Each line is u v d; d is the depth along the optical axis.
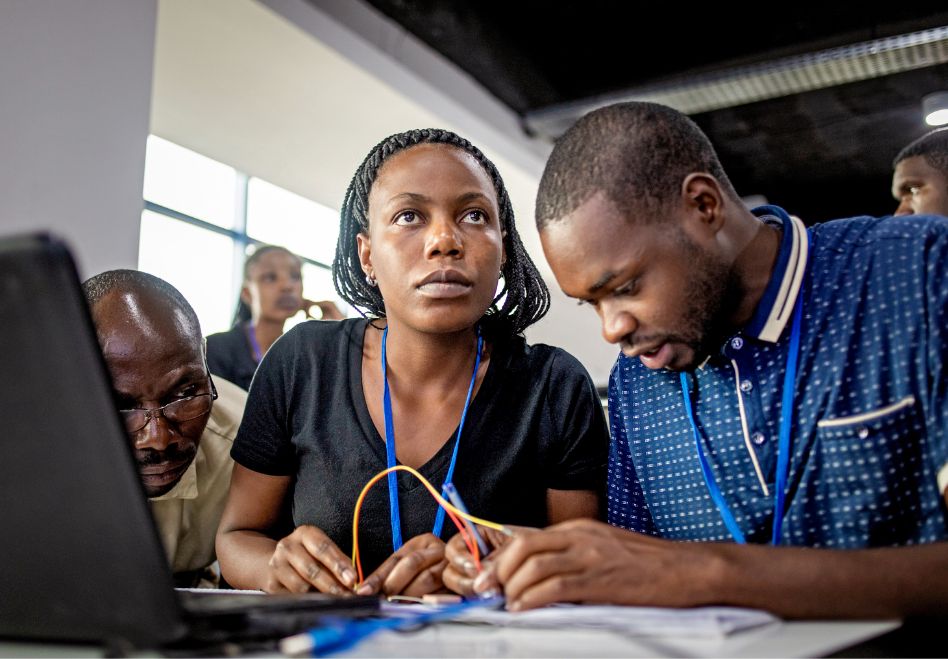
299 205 5.34
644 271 0.83
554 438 1.13
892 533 0.87
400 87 3.88
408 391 1.14
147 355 1.12
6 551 0.51
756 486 0.96
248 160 4.81
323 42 3.50
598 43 3.94
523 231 1.83
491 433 1.11
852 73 3.79
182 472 1.21
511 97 4.57
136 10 2.35
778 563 0.67
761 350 0.96
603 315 0.87
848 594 0.66
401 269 1.05
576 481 1.14
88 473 0.48
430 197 1.06
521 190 4.91
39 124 2.06
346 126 4.30
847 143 4.83
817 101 4.34
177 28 3.39
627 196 0.83
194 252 4.73
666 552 0.69
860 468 0.88
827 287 0.94
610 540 0.70
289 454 1.18
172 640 0.50
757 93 4.03
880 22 3.59
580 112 4.46
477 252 1.06
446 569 0.84
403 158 1.10
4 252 0.45
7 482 0.49
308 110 4.13
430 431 1.12
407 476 1.08
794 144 4.86
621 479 1.11
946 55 3.61
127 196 2.28
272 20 3.32
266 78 3.80
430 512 1.06
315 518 1.10
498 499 1.08
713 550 0.69
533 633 0.61
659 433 1.06
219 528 1.18
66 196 2.11
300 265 3.06
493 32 3.90
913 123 4.55
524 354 1.19
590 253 0.83
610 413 1.14
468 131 4.29
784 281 0.93
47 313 0.46
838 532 0.89
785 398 0.93
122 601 0.50
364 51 3.71
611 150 0.84
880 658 0.71
